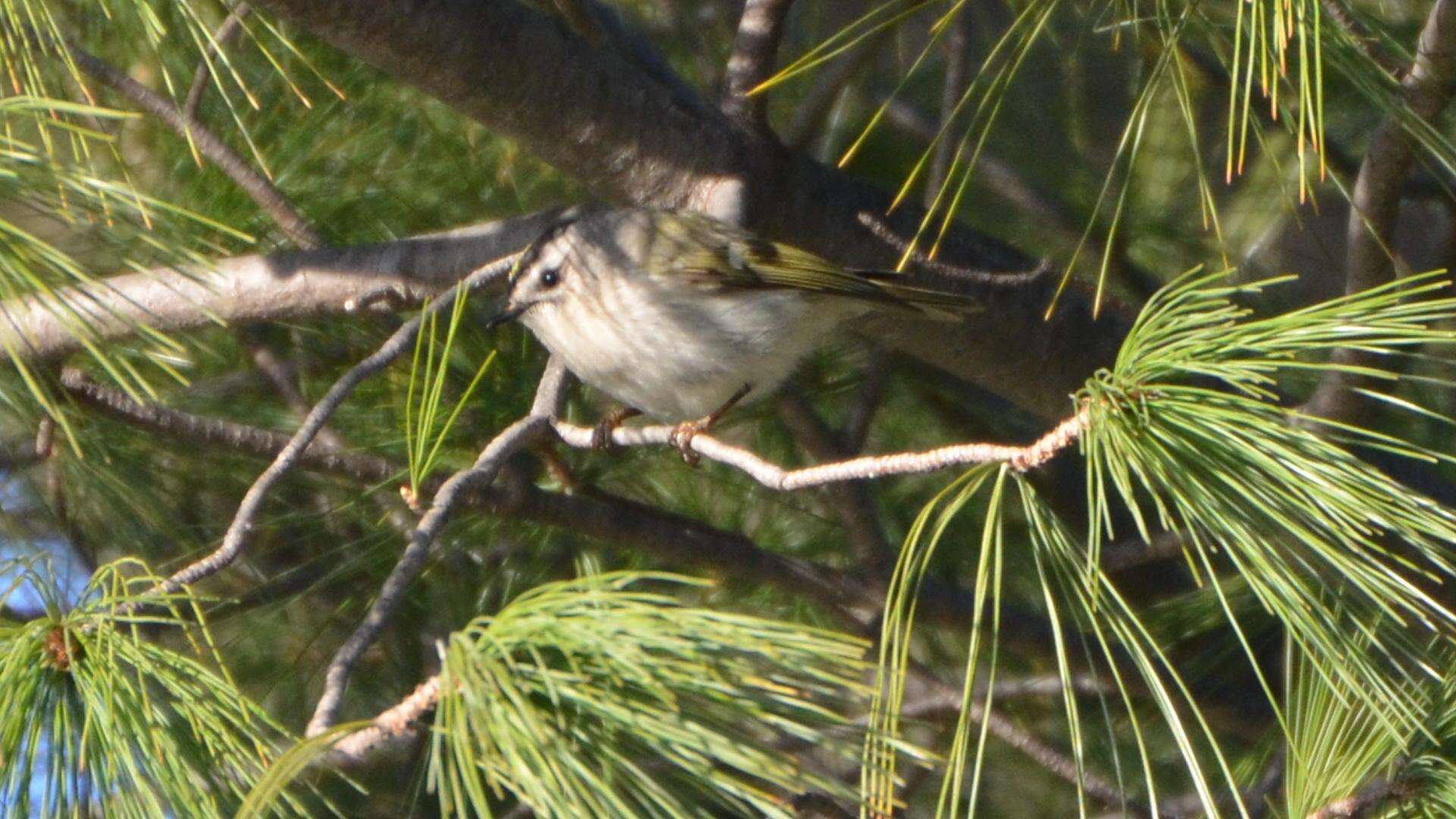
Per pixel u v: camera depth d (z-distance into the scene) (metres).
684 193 7.79
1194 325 4.07
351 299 7.39
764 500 9.07
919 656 9.38
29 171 4.38
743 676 3.38
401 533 7.65
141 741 3.63
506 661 3.40
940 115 8.85
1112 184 8.95
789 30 9.20
